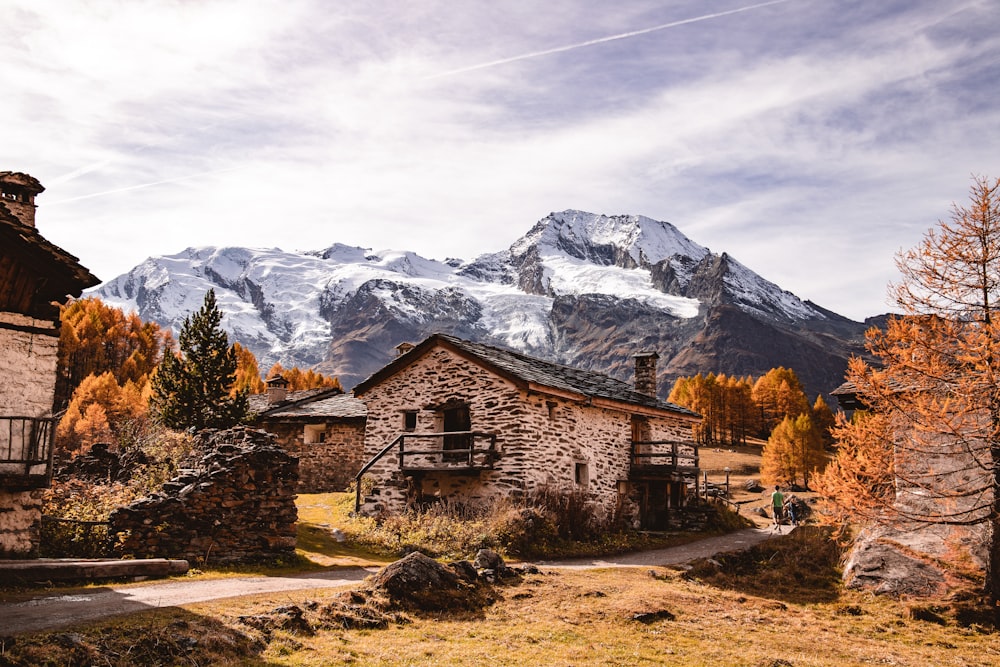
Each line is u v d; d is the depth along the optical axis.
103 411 58.81
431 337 26.30
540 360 30.98
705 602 15.51
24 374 15.34
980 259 14.16
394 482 26.41
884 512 14.02
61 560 13.98
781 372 105.38
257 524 16.81
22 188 16.86
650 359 34.44
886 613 15.54
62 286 16.20
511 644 11.62
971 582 15.85
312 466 36.03
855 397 19.58
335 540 21.47
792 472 63.25
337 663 9.82
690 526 29.83
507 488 23.62
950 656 12.85
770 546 21.95
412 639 11.41
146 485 19.16
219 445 18.28
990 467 14.25
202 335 34.41
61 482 19.78
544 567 18.42
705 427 97.50
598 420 27.45
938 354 14.15
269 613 11.11
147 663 8.73
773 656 11.98
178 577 14.25
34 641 8.43
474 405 25.09
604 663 10.95
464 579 14.89
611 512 27.20
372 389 28.05
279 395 40.62
